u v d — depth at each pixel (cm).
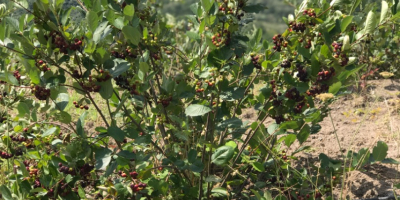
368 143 512
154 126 384
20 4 308
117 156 324
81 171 329
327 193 409
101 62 313
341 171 391
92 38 306
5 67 369
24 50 308
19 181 343
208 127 372
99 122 580
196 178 376
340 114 613
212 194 364
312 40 361
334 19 377
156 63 399
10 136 378
